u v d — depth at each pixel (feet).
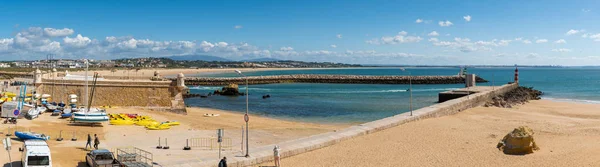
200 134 131.03
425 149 108.99
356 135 123.44
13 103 137.08
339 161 96.68
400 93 353.10
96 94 189.47
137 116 157.28
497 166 92.07
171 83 191.83
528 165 91.81
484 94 244.22
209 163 86.69
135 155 85.87
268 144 116.67
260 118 185.57
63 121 142.61
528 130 104.63
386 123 141.08
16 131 109.91
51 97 192.24
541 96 318.45
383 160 97.86
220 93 330.54
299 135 135.13
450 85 481.46
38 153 75.56
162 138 122.31
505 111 205.57
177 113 188.65
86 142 111.14
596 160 92.22
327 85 482.28
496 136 126.82
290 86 459.32
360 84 507.30
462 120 165.68
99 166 78.74
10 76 411.54
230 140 122.52
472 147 110.83
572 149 103.91
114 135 124.16
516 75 366.43
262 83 517.14
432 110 174.19
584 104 244.63
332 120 185.06
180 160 89.76
